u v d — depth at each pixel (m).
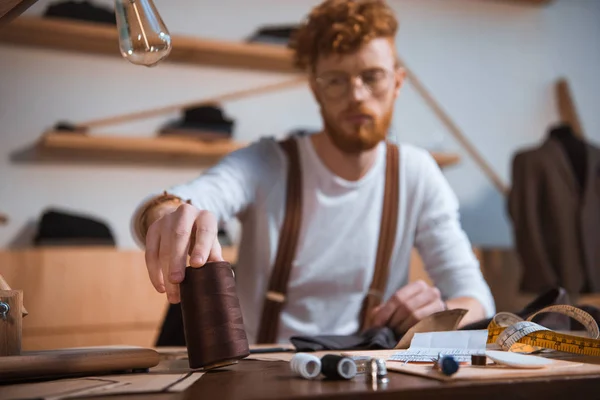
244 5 3.49
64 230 2.87
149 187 3.27
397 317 1.25
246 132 3.44
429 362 0.80
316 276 1.66
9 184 3.06
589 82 4.18
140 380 0.72
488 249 3.47
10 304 0.81
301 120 3.54
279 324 1.65
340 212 1.67
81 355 0.79
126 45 0.83
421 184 1.75
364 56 1.53
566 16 4.16
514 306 3.48
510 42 4.02
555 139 3.57
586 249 3.43
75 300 2.78
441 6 3.89
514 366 0.72
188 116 3.17
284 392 0.61
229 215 1.58
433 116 3.80
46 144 2.96
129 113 3.26
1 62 3.09
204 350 0.79
